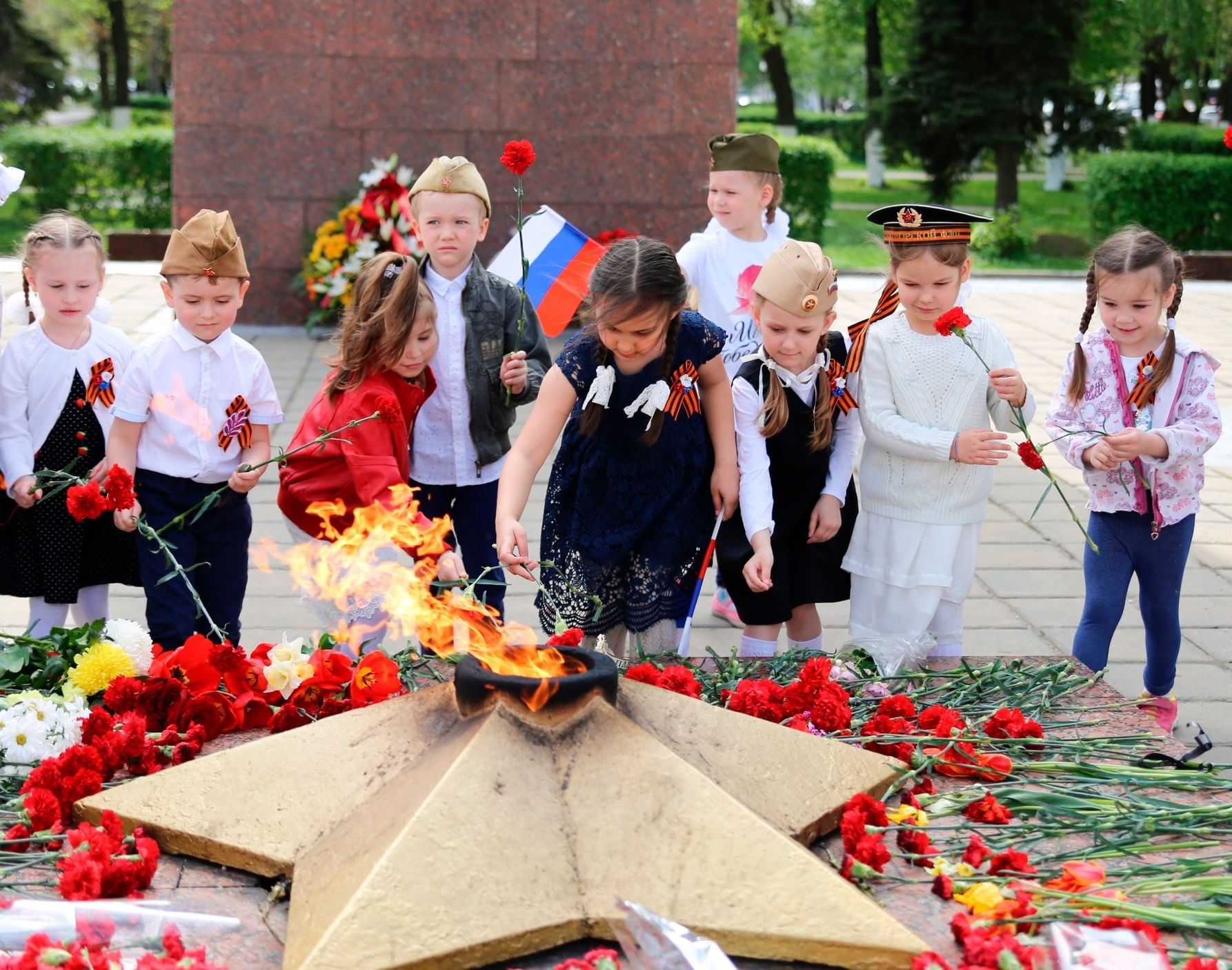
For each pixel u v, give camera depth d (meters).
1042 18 19.70
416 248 9.43
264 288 9.92
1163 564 3.68
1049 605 5.04
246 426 3.70
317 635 3.88
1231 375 9.30
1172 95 28.78
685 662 3.26
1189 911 2.11
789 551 3.56
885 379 3.51
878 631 3.55
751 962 2.04
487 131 9.74
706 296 4.58
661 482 3.23
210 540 3.72
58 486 3.45
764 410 3.38
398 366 3.48
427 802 2.11
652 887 2.09
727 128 9.81
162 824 2.31
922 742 2.68
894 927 2.02
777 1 28.41
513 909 2.02
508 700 2.28
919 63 20.34
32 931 2.00
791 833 2.33
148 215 17.75
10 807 2.46
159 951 2.02
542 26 9.62
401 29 9.59
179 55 9.54
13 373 3.69
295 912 2.06
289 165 9.73
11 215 18.78
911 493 3.49
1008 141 19.81
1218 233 17.72
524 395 3.92
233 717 2.80
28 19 25.33
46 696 2.91
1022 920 2.08
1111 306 3.60
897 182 28.03
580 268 4.54
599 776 2.23
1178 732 3.77
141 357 3.64
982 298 13.25
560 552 3.30
